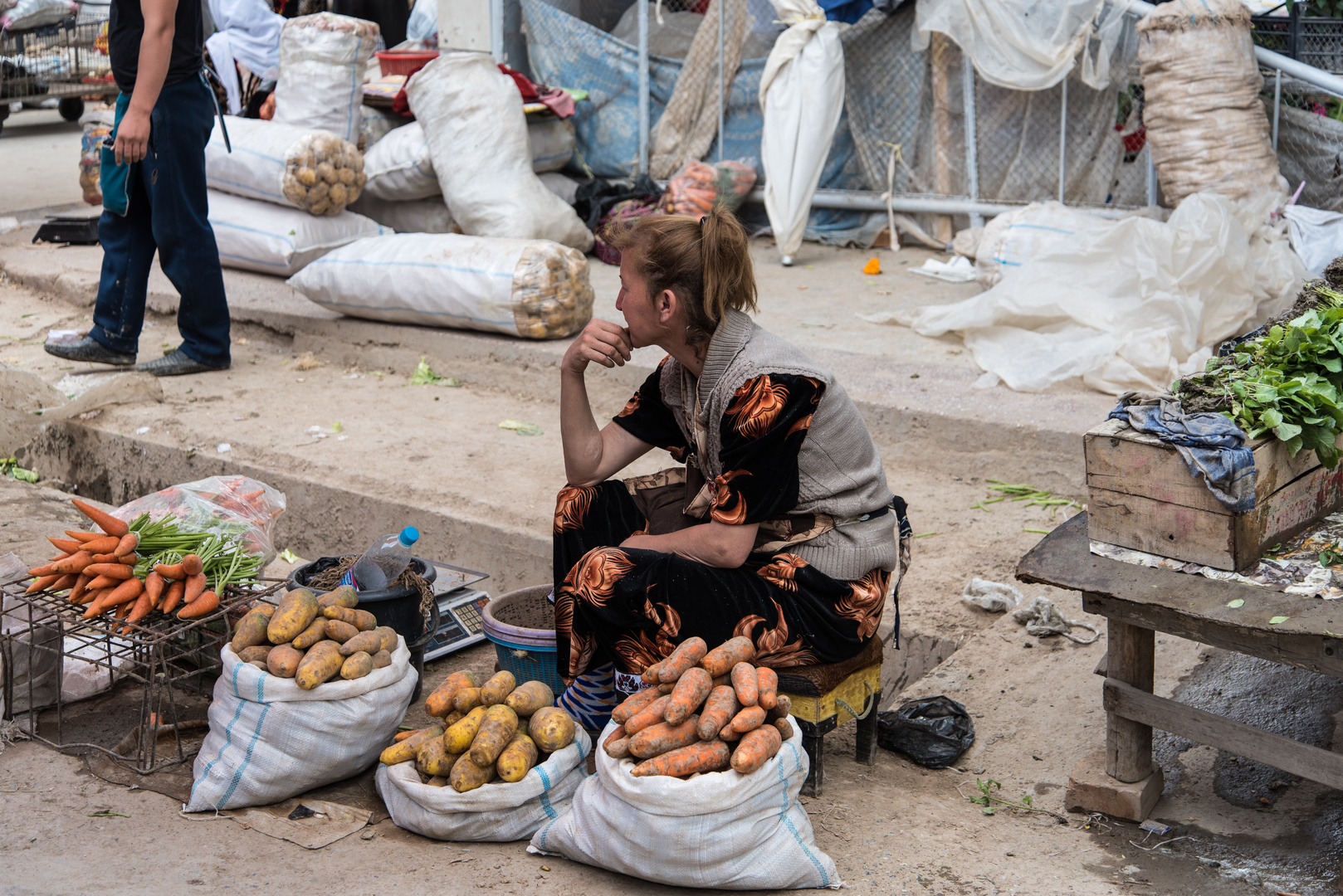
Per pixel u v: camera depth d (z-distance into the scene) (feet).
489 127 25.23
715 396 8.97
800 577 9.04
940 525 14.99
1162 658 10.93
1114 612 8.48
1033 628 11.84
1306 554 8.38
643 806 7.84
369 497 16.56
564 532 10.26
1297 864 8.32
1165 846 8.64
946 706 10.45
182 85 19.52
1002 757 9.98
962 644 12.09
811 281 25.45
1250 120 21.30
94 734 10.53
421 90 25.61
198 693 11.19
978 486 16.30
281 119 27.17
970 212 27.32
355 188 25.34
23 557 13.80
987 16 24.79
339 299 22.38
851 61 28.12
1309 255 20.48
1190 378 9.01
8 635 10.44
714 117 29.50
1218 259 18.02
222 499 13.00
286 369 22.33
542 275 20.47
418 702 11.43
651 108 30.27
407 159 25.85
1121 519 8.59
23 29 49.03
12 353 22.88
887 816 9.13
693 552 9.13
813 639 9.05
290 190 24.41
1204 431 8.13
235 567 10.84
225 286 23.40
